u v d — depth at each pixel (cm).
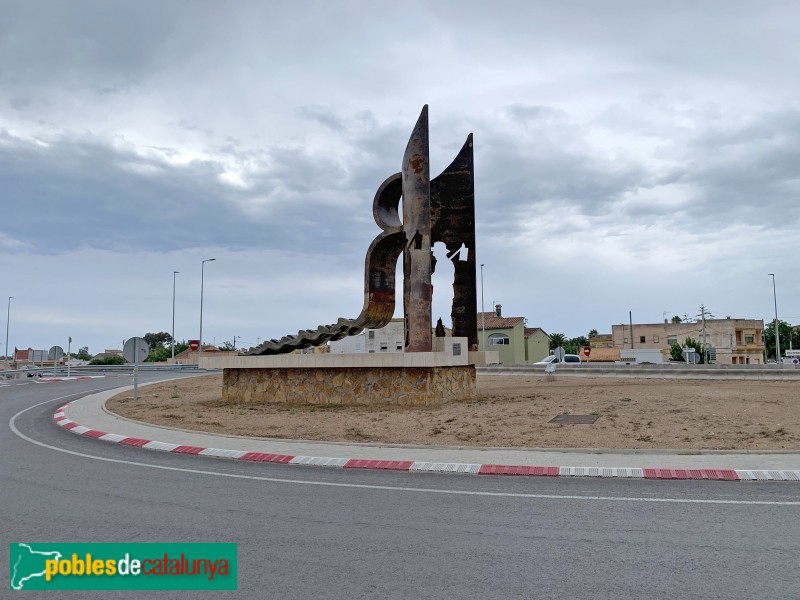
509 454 1203
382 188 2105
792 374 2502
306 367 2109
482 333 6019
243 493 920
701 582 549
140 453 1317
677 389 2020
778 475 970
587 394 1977
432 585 550
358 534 702
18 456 1276
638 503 825
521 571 581
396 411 1819
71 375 4822
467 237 2189
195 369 5747
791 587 536
